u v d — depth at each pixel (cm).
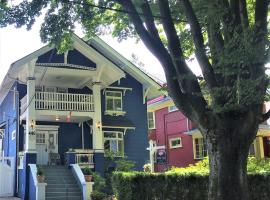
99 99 2502
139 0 1038
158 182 1284
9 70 2283
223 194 969
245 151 991
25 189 2242
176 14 1104
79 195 2161
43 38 1256
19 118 2542
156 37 1025
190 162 3316
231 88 912
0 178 2472
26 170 2266
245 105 939
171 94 1014
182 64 996
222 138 977
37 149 2559
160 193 1281
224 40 952
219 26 962
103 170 2445
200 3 932
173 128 3588
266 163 1766
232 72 889
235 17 939
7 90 2780
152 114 3881
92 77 2509
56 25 1246
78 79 2572
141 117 2809
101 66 2467
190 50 1144
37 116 2452
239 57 861
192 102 992
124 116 2761
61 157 2602
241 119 977
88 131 2697
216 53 937
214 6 915
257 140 3180
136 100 2820
